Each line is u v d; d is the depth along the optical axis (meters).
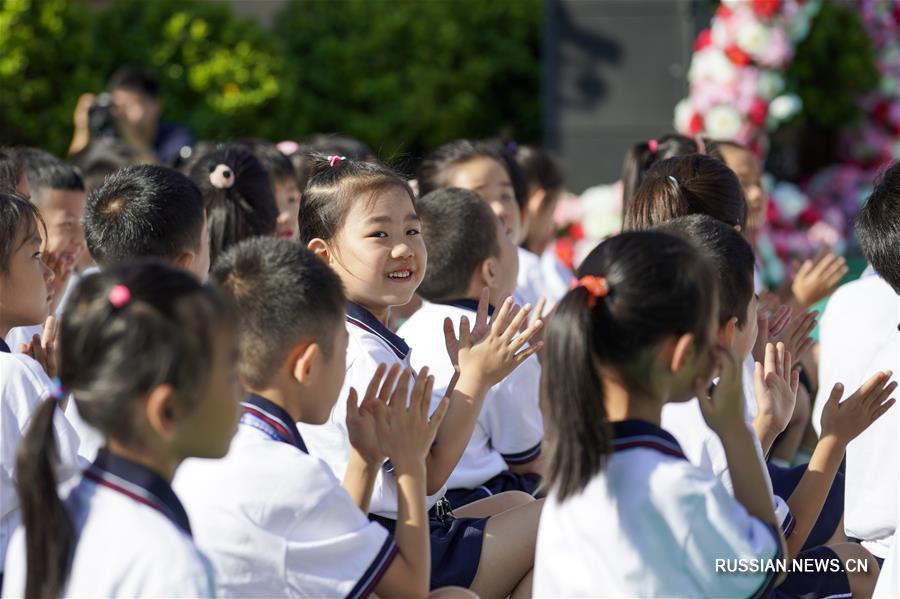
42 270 3.66
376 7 10.95
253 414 2.93
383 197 3.84
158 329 2.33
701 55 7.84
